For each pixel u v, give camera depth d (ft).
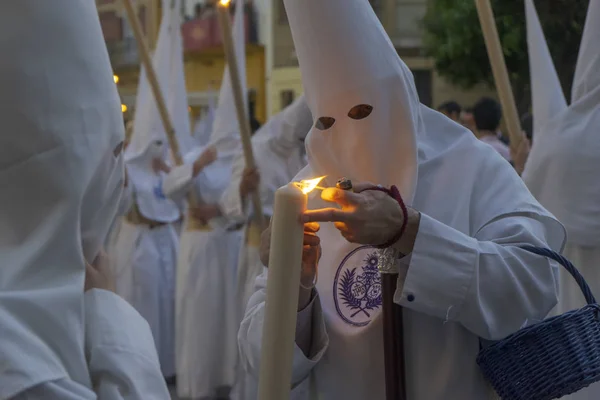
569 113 11.12
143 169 19.77
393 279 6.00
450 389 6.08
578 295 11.15
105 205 4.85
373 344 6.25
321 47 5.95
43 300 4.27
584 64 11.19
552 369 5.55
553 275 6.19
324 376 6.38
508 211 6.24
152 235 19.67
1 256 4.30
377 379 6.23
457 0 44.88
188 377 17.52
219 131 18.62
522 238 6.17
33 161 4.33
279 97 66.95
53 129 4.34
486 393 6.20
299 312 6.21
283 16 66.64
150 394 4.57
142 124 19.84
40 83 4.32
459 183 6.40
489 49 11.09
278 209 4.64
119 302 4.85
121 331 4.66
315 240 6.08
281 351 4.59
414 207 6.38
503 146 21.52
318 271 6.61
